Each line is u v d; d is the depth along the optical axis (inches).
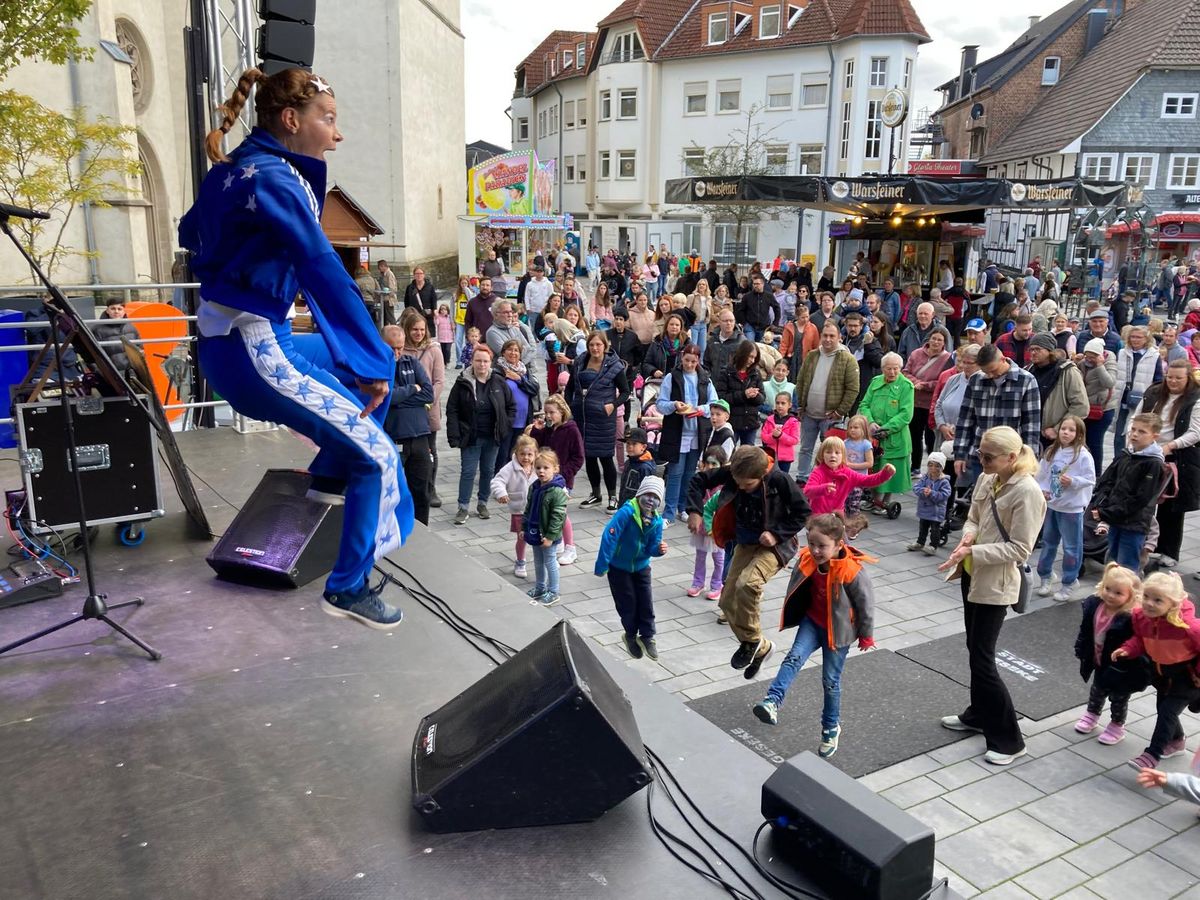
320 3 979.9
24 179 446.6
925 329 417.4
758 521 202.2
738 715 211.6
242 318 88.7
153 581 148.6
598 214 1749.5
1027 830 174.2
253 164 84.7
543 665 95.8
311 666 120.9
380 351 90.4
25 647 125.3
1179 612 184.2
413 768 95.0
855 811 86.1
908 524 356.8
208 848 85.7
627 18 1609.3
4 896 79.0
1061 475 275.1
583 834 90.1
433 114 1225.4
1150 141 1344.7
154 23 729.6
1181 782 165.0
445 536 330.0
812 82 1473.9
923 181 587.8
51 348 165.6
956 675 233.6
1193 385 291.1
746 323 598.2
